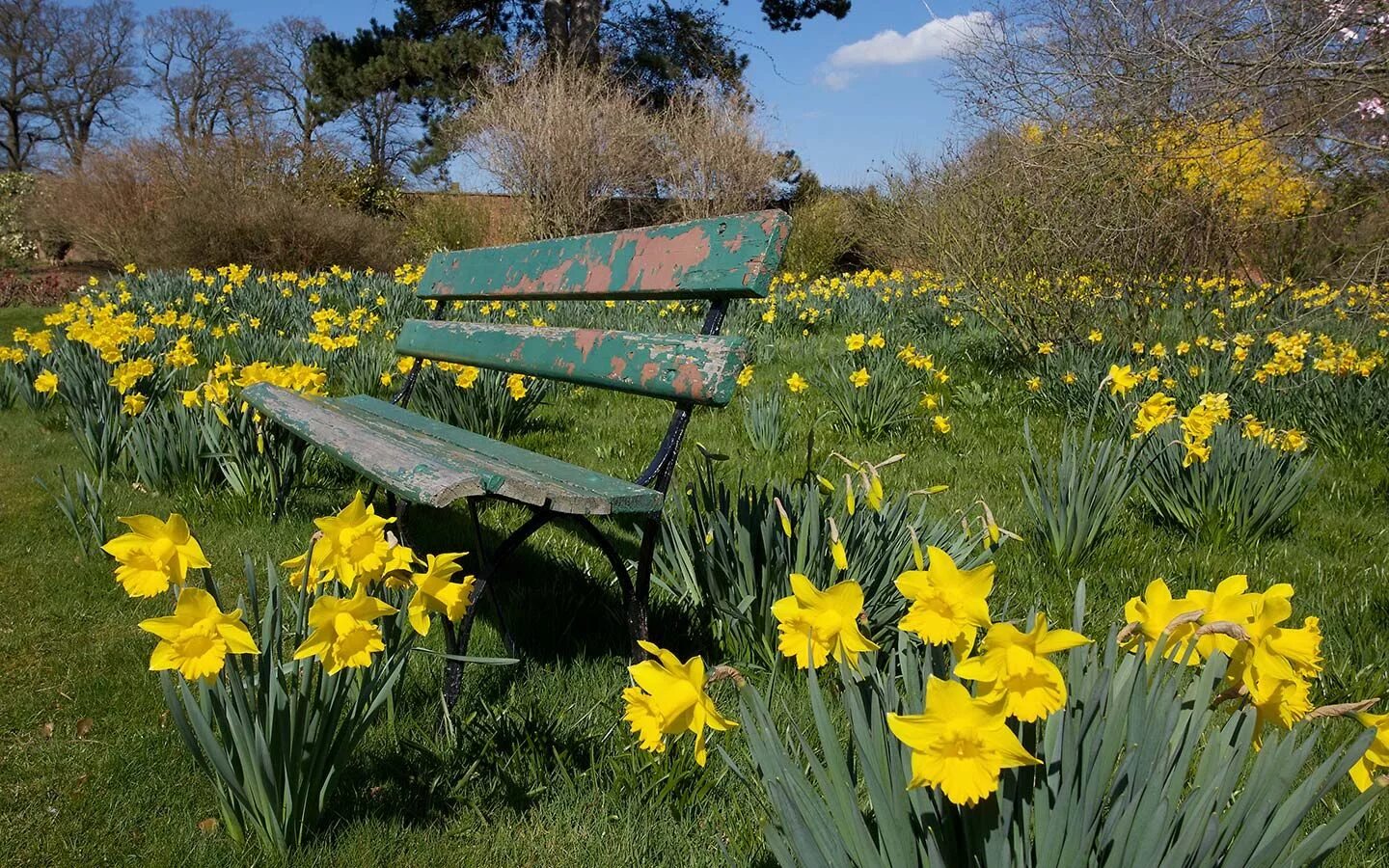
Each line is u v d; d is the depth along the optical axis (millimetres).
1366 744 1161
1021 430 5434
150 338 5820
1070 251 7586
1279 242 10438
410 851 1770
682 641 2662
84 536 3400
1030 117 7766
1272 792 1217
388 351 6887
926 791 1251
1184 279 8750
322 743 1725
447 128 23281
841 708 2242
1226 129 6809
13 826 1846
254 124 20703
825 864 1247
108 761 2057
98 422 4129
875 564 2525
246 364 6254
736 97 21859
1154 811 1178
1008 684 1004
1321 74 5965
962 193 9156
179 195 18484
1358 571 3322
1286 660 1143
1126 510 3955
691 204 21328
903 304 10859
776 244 2250
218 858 1720
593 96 19828
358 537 1481
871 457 4703
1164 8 6379
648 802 1879
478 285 3709
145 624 1381
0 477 4227
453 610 1555
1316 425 5188
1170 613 1245
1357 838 1827
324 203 19797
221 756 1624
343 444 2459
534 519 2123
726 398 2158
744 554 2504
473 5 26688
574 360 2746
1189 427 3539
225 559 3246
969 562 2637
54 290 16047
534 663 2480
